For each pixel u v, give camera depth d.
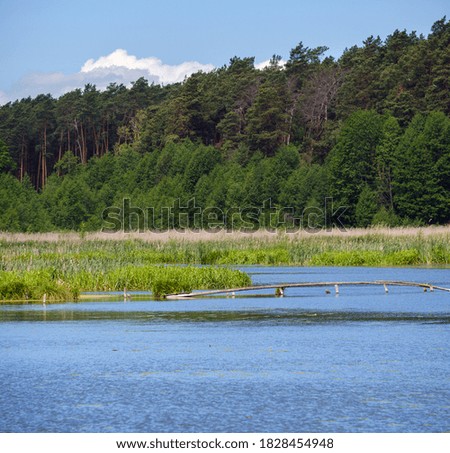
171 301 65.44
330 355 40.03
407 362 38.19
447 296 69.00
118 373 36.19
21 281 66.81
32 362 38.81
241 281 76.25
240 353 40.75
